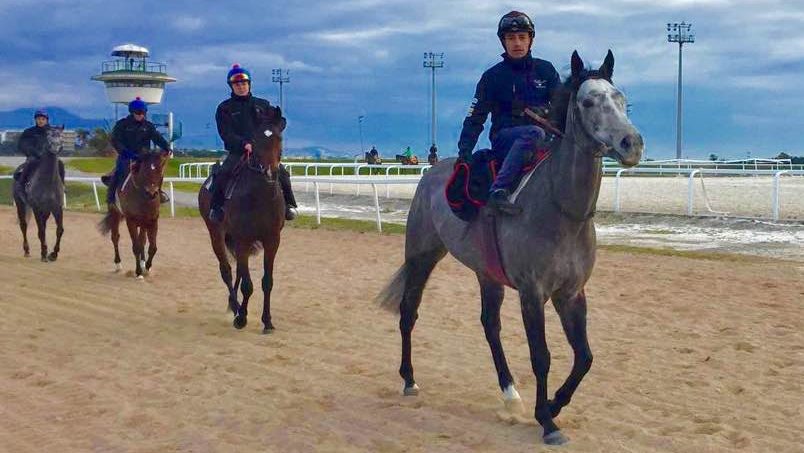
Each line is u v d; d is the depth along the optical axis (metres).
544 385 5.19
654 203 21.77
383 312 9.59
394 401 6.19
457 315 9.27
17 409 6.14
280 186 8.98
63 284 11.77
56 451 5.28
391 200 25.09
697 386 6.37
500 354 5.87
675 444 5.06
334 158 77.75
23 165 14.58
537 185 5.18
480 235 5.62
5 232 18.50
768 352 7.34
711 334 8.08
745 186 28.94
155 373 7.13
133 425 5.76
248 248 8.91
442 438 5.36
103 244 16.34
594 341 7.94
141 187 11.84
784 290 10.05
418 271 6.53
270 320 8.79
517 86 5.68
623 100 4.80
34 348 8.06
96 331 8.84
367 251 14.50
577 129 4.91
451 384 6.61
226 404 6.18
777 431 5.27
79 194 32.66
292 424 5.71
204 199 9.70
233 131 9.04
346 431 5.54
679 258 12.87
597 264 12.30
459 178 5.77
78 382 6.84
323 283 11.51
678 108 54.88
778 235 15.27
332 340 8.29
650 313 9.03
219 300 10.59
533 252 5.12
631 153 4.56
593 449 5.05
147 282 11.92
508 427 5.52
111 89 62.75
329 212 22.58
